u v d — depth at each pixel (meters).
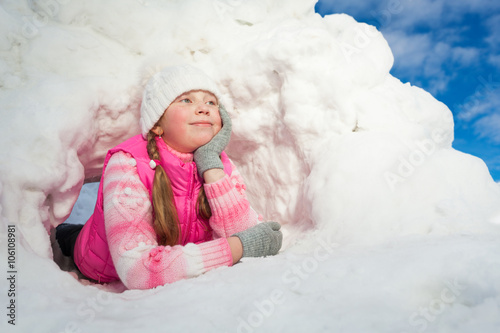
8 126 1.60
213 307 0.87
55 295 1.04
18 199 1.50
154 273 1.27
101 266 1.72
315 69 1.92
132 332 0.77
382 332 0.72
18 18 1.89
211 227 1.69
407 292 0.85
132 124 2.06
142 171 1.56
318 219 1.64
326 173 1.71
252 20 2.21
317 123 1.92
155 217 1.49
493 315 0.75
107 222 1.44
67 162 1.71
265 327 0.77
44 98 1.73
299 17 2.30
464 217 1.37
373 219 1.48
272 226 1.61
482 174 1.58
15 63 1.84
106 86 1.91
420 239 1.27
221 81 2.10
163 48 2.08
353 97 1.92
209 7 2.14
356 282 0.91
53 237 2.09
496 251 0.97
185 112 1.63
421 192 1.51
